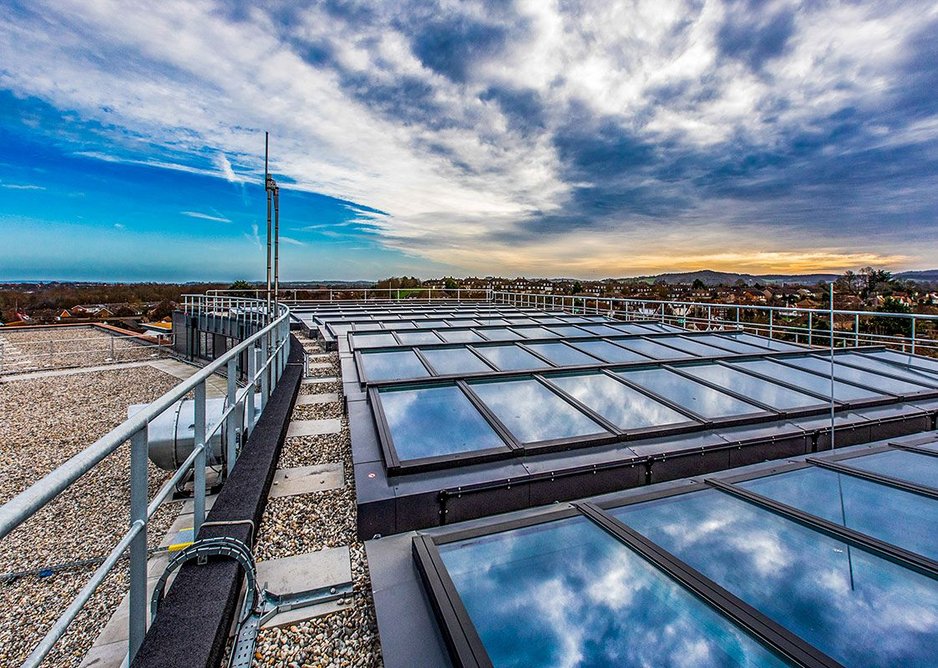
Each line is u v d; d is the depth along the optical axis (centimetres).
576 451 423
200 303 2592
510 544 271
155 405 241
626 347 965
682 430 468
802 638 196
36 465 1092
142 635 224
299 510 413
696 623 203
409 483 367
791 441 486
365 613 286
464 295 3294
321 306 2594
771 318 1340
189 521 558
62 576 575
